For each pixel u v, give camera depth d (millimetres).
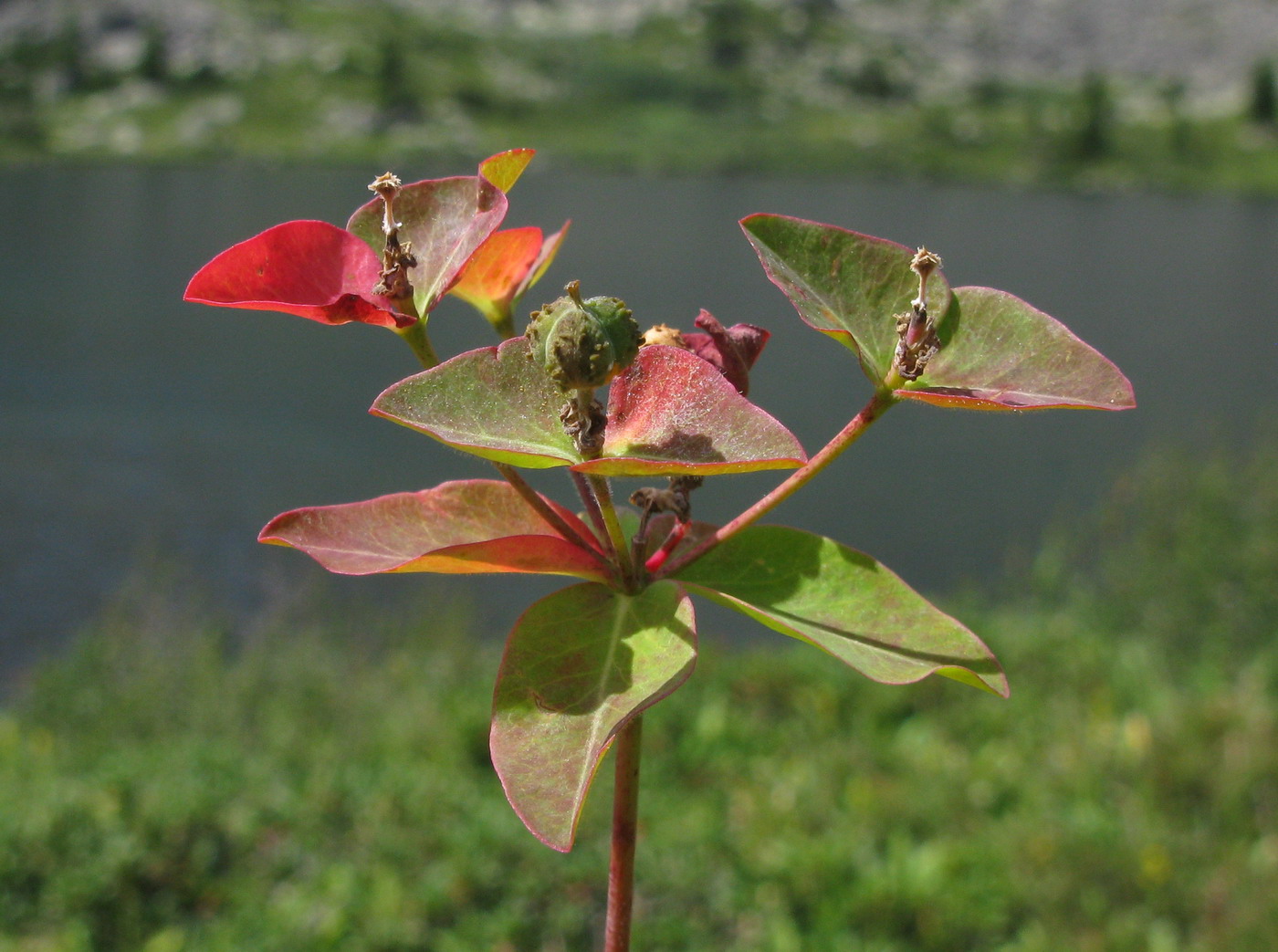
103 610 13930
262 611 13188
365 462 22438
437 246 1743
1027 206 84625
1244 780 6824
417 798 6789
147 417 25156
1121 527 13500
